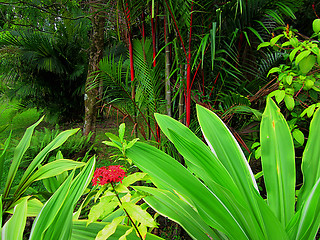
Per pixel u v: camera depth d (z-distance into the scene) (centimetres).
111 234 69
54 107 681
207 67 198
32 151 337
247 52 190
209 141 94
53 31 691
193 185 76
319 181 70
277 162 91
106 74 192
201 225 78
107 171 71
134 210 65
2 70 593
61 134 179
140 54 199
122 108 207
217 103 206
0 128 192
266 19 180
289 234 71
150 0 176
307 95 167
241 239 69
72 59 654
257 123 192
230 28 176
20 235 77
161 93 229
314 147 90
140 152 85
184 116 196
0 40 529
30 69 614
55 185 179
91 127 388
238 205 67
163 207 78
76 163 163
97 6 207
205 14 171
